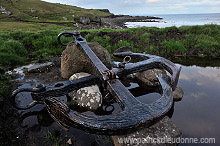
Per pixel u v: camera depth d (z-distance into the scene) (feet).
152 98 13.37
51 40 26.32
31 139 8.57
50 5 218.38
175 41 28.71
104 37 30.55
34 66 18.25
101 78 10.25
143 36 30.73
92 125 6.98
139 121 7.09
